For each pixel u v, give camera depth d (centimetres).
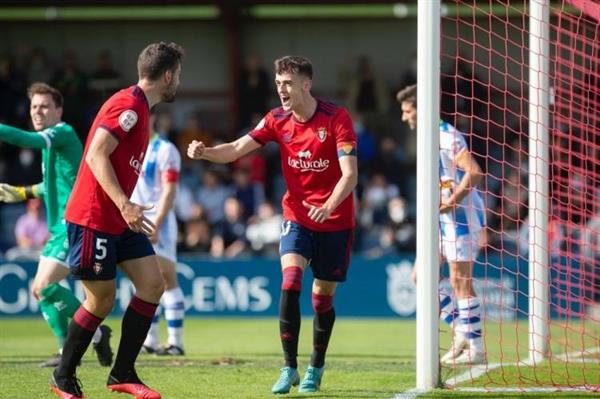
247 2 6175
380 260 4719
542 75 2755
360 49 6494
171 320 3019
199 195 5606
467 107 5747
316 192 2133
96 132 1819
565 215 3356
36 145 2483
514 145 5616
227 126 6550
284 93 2088
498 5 5847
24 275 4706
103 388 2183
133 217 1781
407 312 4697
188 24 6519
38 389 2145
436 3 2141
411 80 6100
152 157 2984
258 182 5791
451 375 2403
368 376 2414
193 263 4728
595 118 2931
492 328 4172
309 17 6438
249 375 2414
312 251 2147
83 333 1919
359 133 5947
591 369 2544
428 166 2139
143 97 1859
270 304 4703
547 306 2769
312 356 2162
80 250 1855
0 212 5709
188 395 2077
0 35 6531
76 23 6519
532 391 2145
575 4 2792
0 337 3778
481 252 4638
